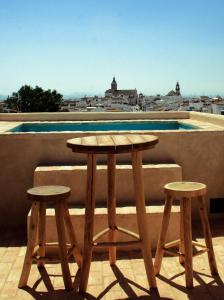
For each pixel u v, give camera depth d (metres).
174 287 3.79
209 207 5.95
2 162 5.66
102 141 3.66
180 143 5.85
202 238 5.07
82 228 4.71
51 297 3.64
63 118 9.16
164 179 5.33
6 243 4.98
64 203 3.91
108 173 4.10
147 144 3.57
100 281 3.94
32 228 3.78
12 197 5.70
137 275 4.06
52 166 5.48
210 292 3.69
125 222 4.74
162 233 3.99
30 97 45.94
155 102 84.62
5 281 3.95
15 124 8.00
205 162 5.91
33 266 4.29
